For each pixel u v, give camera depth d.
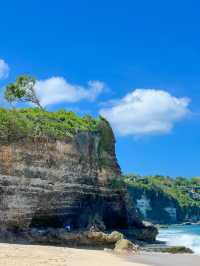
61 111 65.88
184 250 50.94
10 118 52.03
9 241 48.78
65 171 57.06
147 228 67.31
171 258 43.91
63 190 56.47
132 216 68.44
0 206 49.50
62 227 56.09
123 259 41.06
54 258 35.56
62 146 57.22
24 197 51.75
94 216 60.69
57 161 56.09
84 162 60.53
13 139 51.53
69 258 36.75
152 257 44.28
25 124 53.47
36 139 53.91
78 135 60.41
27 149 52.72
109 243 51.81
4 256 34.16
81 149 60.31
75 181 58.50
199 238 74.75
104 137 65.81
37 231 51.62
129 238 62.41
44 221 54.31
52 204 55.00
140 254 46.41
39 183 53.47
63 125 59.16
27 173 52.31
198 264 40.00
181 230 139.88
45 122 57.62
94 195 61.84
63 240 51.03
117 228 66.31
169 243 64.50
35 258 34.53
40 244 50.44
